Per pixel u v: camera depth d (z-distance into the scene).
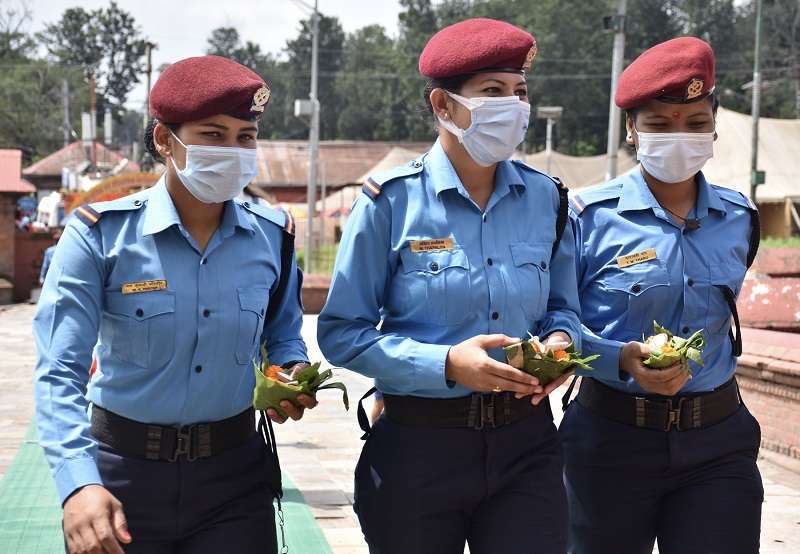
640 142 3.77
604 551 3.85
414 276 3.23
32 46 87.50
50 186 55.44
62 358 2.86
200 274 3.06
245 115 3.01
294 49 112.25
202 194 3.04
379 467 3.26
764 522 5.70
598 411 3.79
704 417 3.69
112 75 112.44
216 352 3.06
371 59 107.50
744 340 7.64
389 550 3.25
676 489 3.74
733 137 35.12
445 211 3.25
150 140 3.12
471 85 3.21
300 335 3.38
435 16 97.75
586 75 79.81
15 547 4.77
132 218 3.05
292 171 51.69
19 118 73.12
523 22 84.00
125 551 3.04
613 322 3.83
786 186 33.91
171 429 3.04
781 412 7.08
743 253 3.92
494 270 3.23
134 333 3.01
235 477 3.12
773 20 76.50
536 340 2.98
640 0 83.19
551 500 3.24
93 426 3.10
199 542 3.09
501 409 3.20
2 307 22.80
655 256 3.78
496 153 3.22
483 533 3.25
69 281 2.95
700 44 3.68
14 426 8.48
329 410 9.24
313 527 5.36
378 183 3.27
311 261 28.89
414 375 3.08
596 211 3.88
